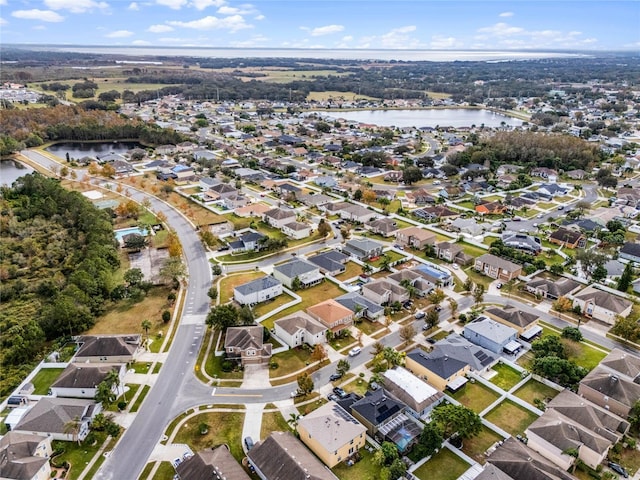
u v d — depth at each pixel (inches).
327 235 6766.7
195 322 4616.1
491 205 7844.5
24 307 4972.9
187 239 6589.6
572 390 3686.0
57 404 3368.6
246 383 3767.2
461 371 3806.6
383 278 5201.8
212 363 4010.8
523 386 3769.7
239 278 5497.1
